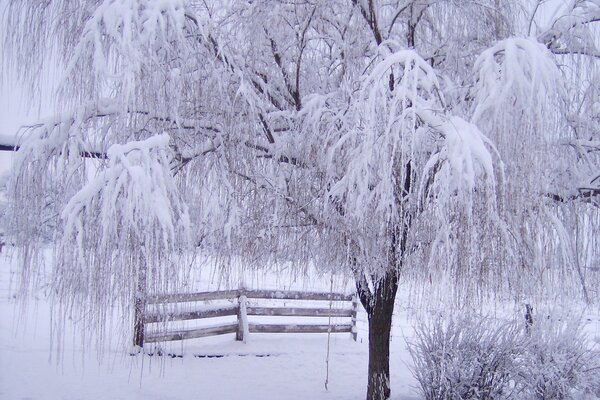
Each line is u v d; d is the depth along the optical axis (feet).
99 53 15.05
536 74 14.58
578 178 19.26
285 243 22.16
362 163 15.58
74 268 13.82
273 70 21.56
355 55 20.44
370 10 19.95
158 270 14.16
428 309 17.57
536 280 17.61
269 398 24.52
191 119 19.36
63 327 14.40
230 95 19.43
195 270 19.16
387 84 15.90
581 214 20.02
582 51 18.93
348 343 36.24
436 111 15.52
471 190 13.41
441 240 15.51
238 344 33.01
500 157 14.97
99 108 16.96
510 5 20.13
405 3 20.13
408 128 15.29
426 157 16.88
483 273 16.25
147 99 16.99
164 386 24.57
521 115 14.97
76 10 17.93
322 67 21.95
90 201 13.75
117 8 15.26
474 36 20.34
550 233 18.15
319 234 21.13
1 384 22.43
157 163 14.35
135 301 14.47
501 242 16.06
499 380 22.30
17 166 16.24
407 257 18.47
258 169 21.21
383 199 15.33
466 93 18.35
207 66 18.63
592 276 20.24
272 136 20.35
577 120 18.65
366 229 17.69
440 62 21.07
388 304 22.08
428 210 16.84
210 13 19.34
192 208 19.84
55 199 17.01
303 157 19.93
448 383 22.09
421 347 23.45
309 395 25.53
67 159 16.70
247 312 34.30
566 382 22.08
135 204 13.42
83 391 22.66
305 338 36.60
